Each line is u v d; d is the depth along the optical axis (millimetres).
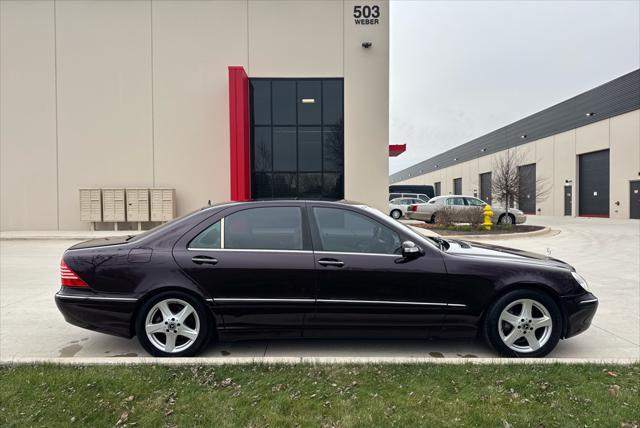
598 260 9508
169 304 3666
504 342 3646
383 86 14984
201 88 15125
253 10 14930
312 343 4117
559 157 32312
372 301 3623
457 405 2713
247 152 14500
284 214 3811
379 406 2697
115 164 15211
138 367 3232
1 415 2570
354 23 14906
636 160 25078
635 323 4809
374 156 15055
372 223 3801
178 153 15227
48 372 3131
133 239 3904
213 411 2639
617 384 2988
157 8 14969
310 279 3609
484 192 46062
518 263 3736
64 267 3676
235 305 3596
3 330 4582
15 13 14906
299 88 15055
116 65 15055
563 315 3697
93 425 2498
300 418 2566
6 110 15086
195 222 3785
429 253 3707
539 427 2484
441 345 4090
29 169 15188
